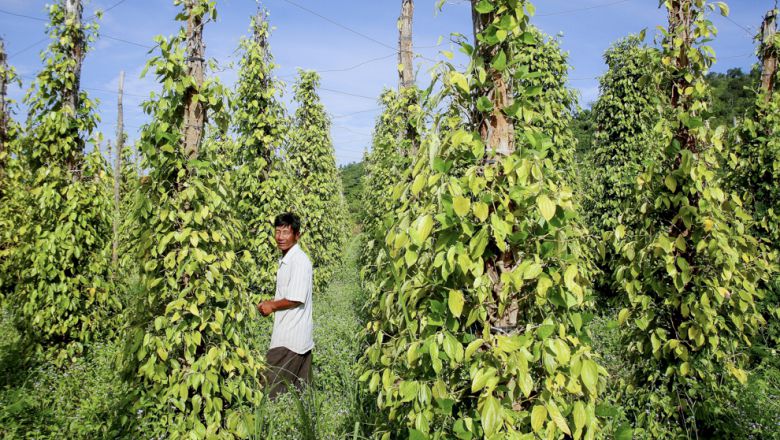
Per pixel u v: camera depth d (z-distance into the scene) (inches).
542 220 77.7
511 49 82.9
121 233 268.4
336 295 382.6
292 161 392.5
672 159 131.0
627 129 351.3
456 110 86.0
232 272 138.9
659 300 139.1
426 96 85.1
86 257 217.8
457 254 75.7
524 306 84.3
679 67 131.4
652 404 132.2
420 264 81.7
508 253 79.8
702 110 128.8
